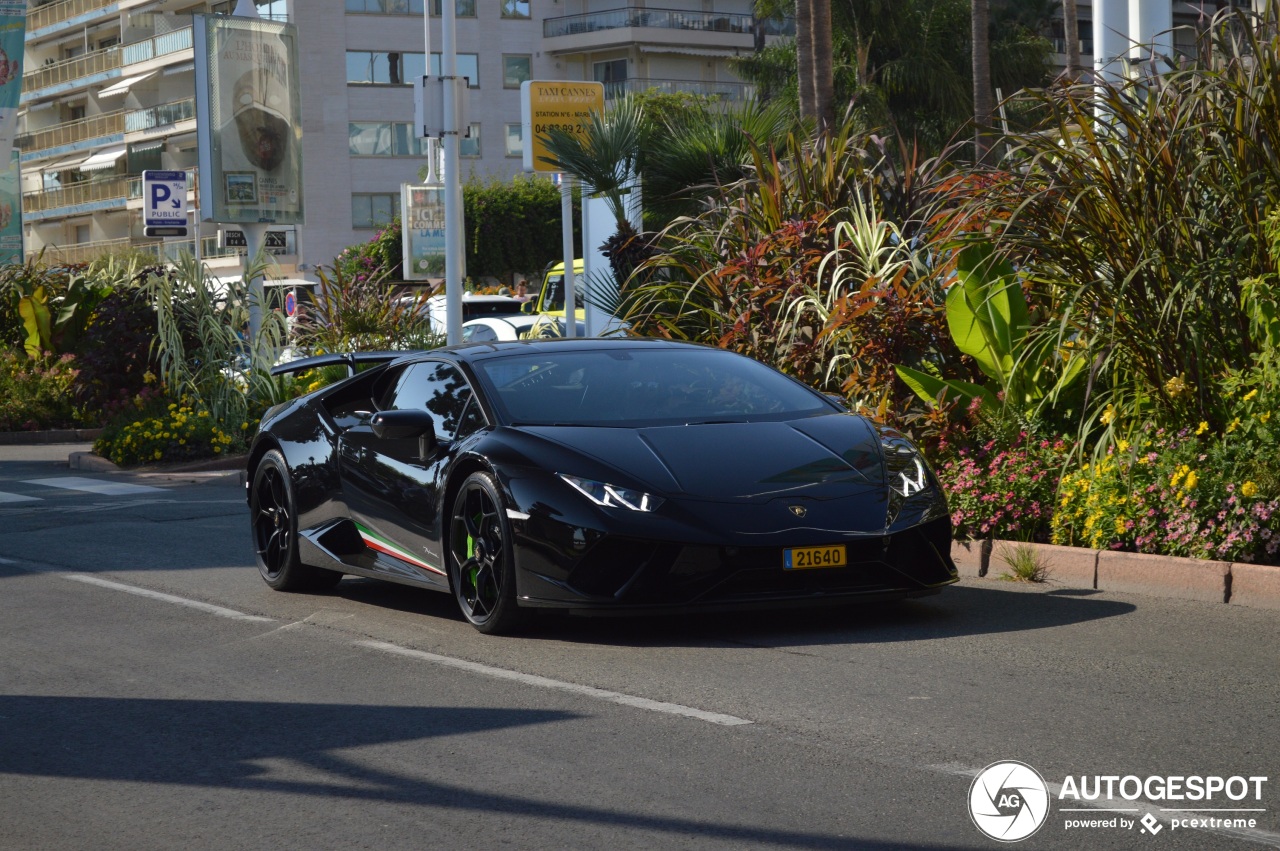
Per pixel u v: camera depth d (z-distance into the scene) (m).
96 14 77.19
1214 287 8.28
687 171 15.43
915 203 11.29
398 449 7.67
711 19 68.69
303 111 63.31
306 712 5.59
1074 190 8.33
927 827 4.01
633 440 6.83
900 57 48.44
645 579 6.34
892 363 9.82
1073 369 8.75
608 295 14.95
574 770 4.66
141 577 9.23
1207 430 8.20
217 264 67.19
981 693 5.46
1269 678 5.61
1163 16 12.92
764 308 10.84
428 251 26.22
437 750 4.97
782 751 4.79
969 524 8.49
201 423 17.36
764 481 6.59
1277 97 8.13
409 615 7.61
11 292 25.55
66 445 21.58
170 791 4.64
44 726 5.55
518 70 67.38
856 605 7.32
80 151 77.38
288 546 8.45
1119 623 6.70
